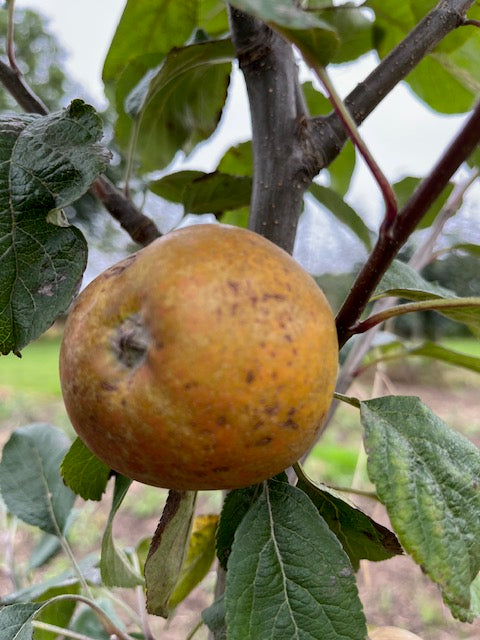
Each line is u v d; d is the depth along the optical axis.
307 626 0.22
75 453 0.29
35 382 2.91
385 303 0.42
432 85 0.40
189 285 0.20
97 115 0.23
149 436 0.20
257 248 0.21
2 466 0.38
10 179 0.22
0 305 0.21
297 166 0.28
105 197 0.31
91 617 0.41
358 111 0.28
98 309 0.21
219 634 0.28
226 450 0.20
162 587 0.26
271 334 0.20
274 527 0.23
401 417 0.24
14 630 0.29
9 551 0.46
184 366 0.20
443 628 0.92
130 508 1.31
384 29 0.37
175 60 0.31
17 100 0.30
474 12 0.34
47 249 0.21
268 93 0.28
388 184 0.22
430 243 0.44
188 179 0.38
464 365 0.36
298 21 0.18
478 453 0.23
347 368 0.41
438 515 0.22
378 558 0.28
